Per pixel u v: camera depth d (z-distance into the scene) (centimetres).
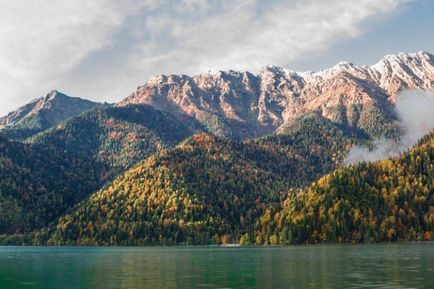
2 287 10562
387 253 18250
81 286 10400
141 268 14462
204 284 10162
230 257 19100
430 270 11625
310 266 13638
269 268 13462
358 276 10731
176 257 19988
